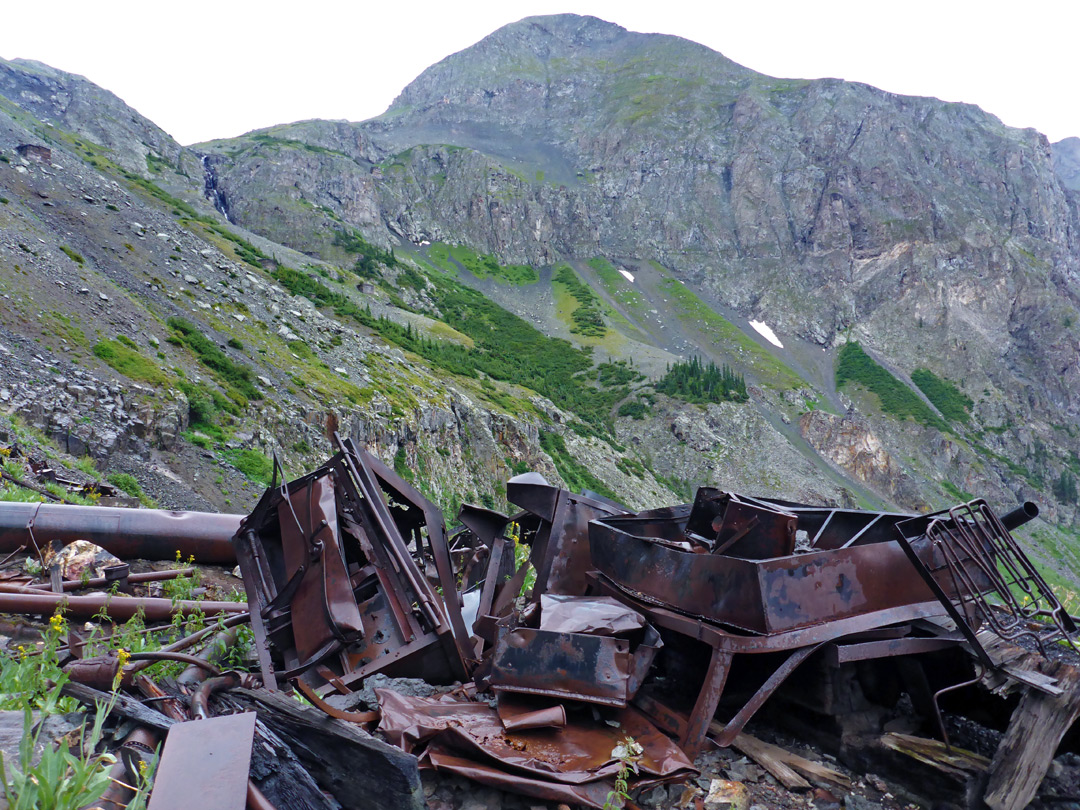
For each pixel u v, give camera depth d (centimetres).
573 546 493
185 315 6850
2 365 3525
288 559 423
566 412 14412
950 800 320
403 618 408
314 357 7894
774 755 359
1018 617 381
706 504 497
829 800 333
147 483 3394
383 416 7112
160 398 4300
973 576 402
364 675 383
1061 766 336
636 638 406
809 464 17138
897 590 375
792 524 380
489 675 382
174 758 244
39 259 5594
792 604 348
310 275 17975
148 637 484
